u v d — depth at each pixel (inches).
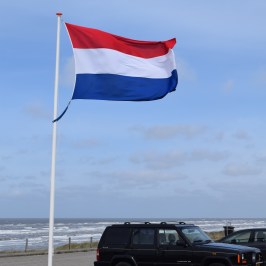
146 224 641.0
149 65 550.3
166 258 613.9
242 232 768.9
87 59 534.9
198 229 655.8
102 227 6299.2
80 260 1020.5
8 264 943.0
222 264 590.2
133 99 545.6
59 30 534.6
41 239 3225.9
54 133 516.1
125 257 632.4
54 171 510.3
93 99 535.2
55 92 525.0
